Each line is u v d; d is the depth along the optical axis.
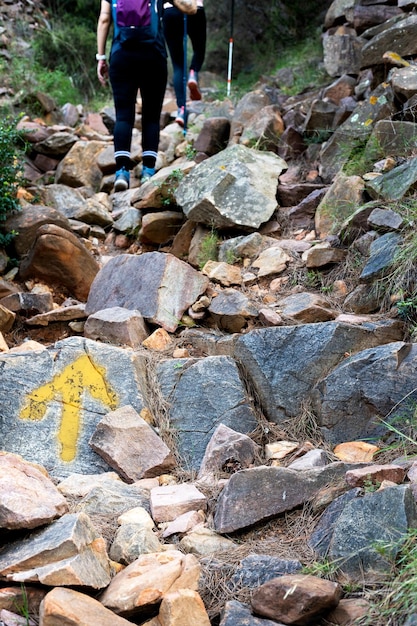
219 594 2.33
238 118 6.11
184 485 2.87
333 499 2.58
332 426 3.12
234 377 3.36
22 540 2.40
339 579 2.29
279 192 5.03
